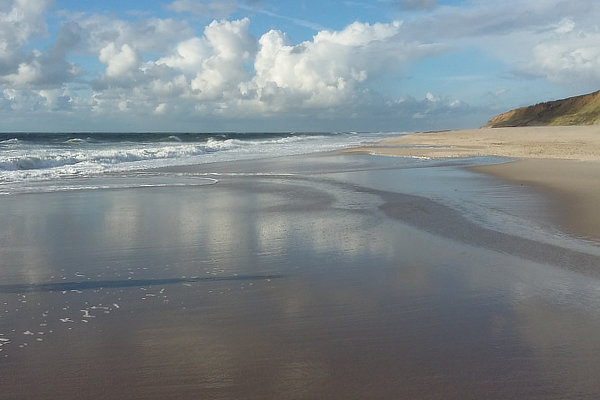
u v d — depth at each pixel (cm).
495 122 14612
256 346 444
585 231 891
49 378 384
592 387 369
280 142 6231
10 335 466
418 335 468
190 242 847
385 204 1223
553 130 6806
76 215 1110
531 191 1370
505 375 388
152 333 472
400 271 677
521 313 521
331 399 354
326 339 459
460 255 755
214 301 562
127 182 1780
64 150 3859
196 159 2988
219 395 359
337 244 829
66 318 510
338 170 2153
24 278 647
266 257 750
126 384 375
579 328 480
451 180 1689
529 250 775
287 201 1308
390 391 365
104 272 675
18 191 1525
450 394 360
